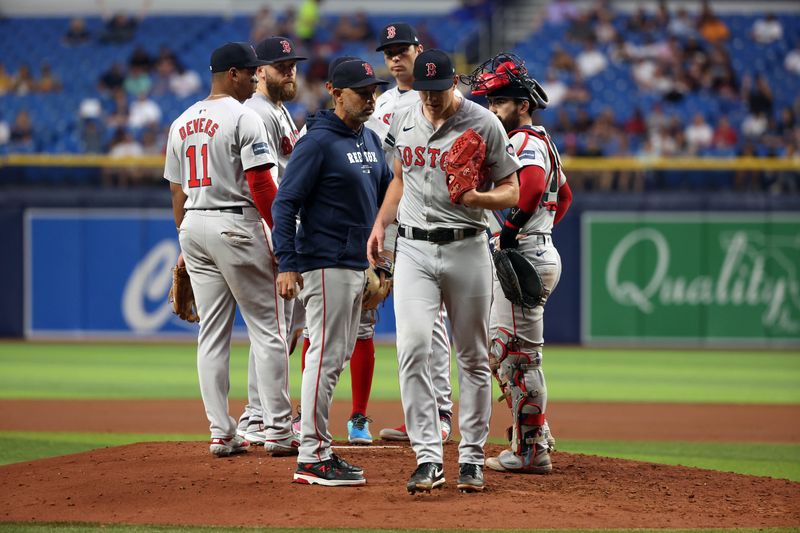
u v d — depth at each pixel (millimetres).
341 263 19797
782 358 56094
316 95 74812
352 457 23156
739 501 19781
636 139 71500
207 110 22266
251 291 22344
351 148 19953
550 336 61406
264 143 21719
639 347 60906
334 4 89375
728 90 77750
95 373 47812
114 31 85438
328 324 19859
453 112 18766
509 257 20469
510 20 87125
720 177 61906
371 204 20281
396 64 25625
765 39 82438
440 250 18984
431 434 19219
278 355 22578
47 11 89500
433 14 88812
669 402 39438
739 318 60688
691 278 60688
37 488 20141
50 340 62906
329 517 17719
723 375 48594
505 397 22234
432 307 19172
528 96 21562
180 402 38219
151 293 62250
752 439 30828
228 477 20609
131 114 75688
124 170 63500
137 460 22688
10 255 62438
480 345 19406
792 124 73750
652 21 83250
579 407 37875
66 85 80625
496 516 17906
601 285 60969
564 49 81875
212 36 86438
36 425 32594
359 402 25516
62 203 62125
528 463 21734
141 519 17688
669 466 23422
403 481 20516
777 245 60219
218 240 22047
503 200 18484
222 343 22812
